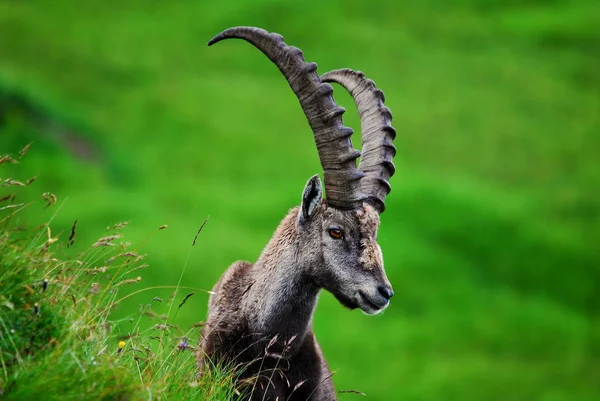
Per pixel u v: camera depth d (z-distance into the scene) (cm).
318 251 2962
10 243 2380
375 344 17138
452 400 15225
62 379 2095
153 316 2694
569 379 17062
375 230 2992
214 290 3262
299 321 2977
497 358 17725
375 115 3266
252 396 2894
